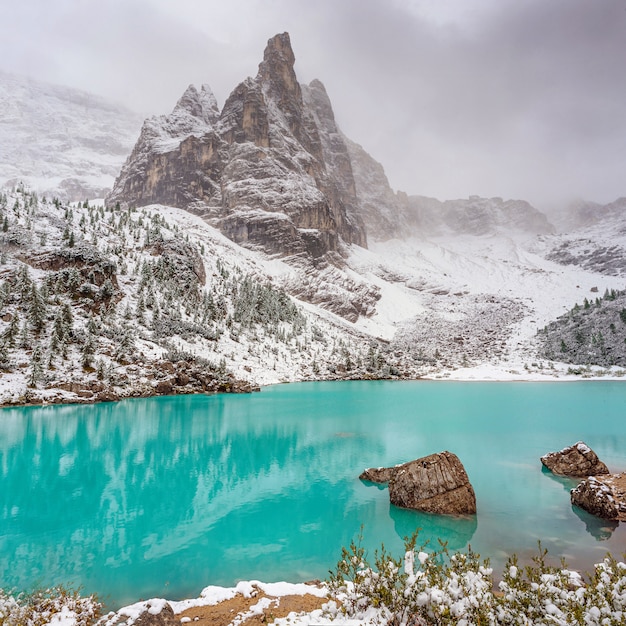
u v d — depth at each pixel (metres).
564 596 6.77
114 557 14.55
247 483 23.44
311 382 95.19
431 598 7.10
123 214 144.88
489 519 17.83
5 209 94.94
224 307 118.88
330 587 9.05
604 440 34.09
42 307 68.56
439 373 116.06
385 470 24.14
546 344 146.12
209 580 12.91
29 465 26.77
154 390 64.81
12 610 8.94
